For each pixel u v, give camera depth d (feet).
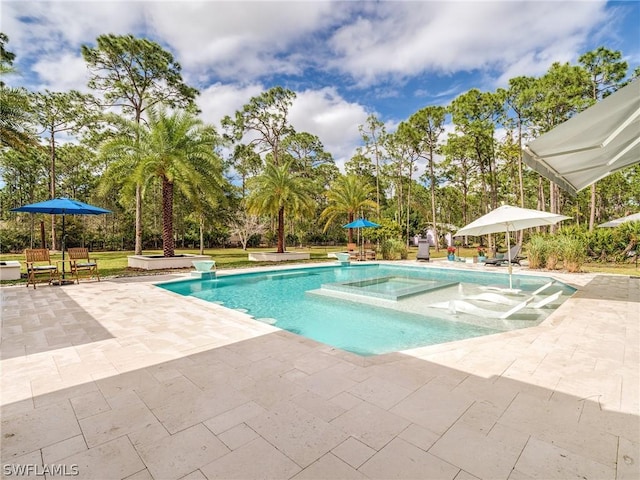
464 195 95.09
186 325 16.34
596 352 11.93
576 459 6.19
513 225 25.55
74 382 9.87
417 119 79.71
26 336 14.52
